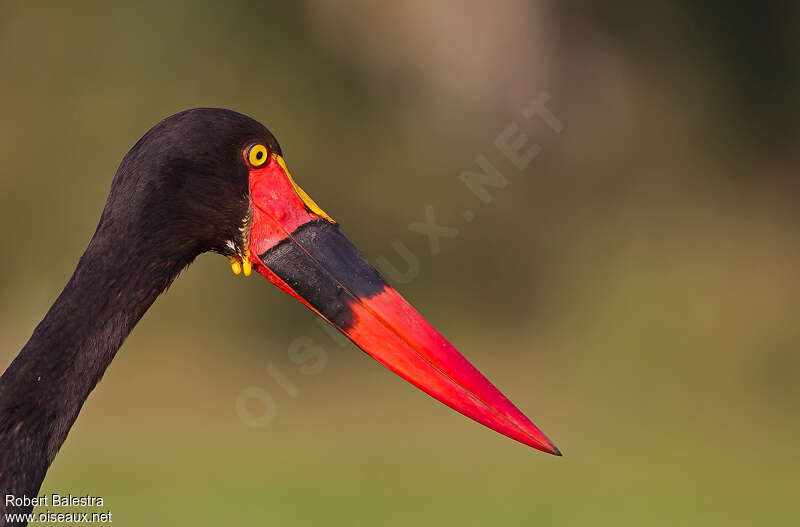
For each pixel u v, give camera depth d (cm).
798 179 1620
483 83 1445
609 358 1406
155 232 325
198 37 1498
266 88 1498
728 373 1362
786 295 1466
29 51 1470
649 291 1473
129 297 319
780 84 1630
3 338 1384
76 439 1109
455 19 1440
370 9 1465
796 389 1305
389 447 1077
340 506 873
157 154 327
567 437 1134
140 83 1486
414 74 1461
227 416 1206
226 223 339
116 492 893
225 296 1459
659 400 1273
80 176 1456
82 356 310
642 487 930
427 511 865
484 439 1122
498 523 836
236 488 915
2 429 299
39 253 1427
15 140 1445
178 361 1375
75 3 1484
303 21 1498
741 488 934
